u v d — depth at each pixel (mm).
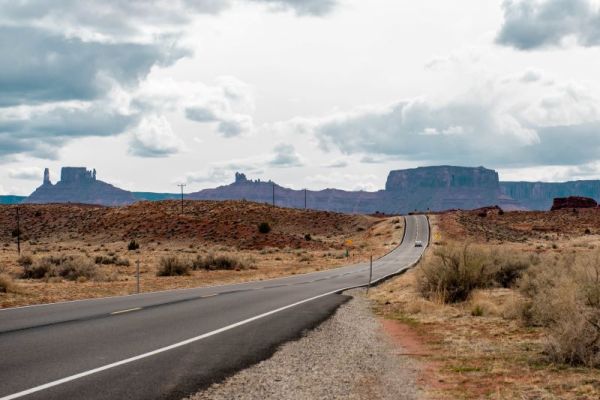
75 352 10266
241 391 7895
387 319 16406
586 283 12117
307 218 154500
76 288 25234
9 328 13047
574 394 7602
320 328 13969
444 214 157000
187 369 9078
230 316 15695
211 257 47750
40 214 147500
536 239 127062
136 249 93062
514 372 9070
